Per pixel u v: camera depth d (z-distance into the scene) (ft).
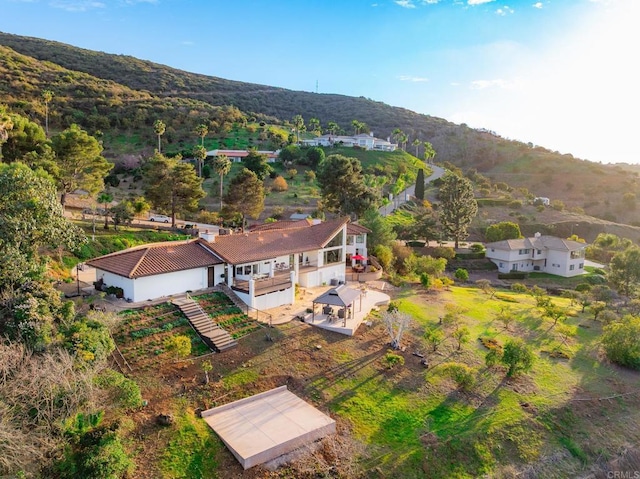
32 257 84.38
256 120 548.31
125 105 458.09
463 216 263.70
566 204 435.94
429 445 76.23
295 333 104.17
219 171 271.69
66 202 214.90
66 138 171.53
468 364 103.96
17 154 173.06
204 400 77.77
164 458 64.34
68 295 107.45
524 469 76.07
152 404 73.97
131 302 105.60
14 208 80.79
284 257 140.56
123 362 82.99
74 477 54.80
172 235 181.68
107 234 163.43
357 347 103.04
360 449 73.36
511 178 535.60
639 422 92.38
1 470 50.98
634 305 160.25
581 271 252.01
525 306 155.33
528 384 99.09
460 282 205.26
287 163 377.71
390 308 124.16
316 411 79.46
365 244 183.01
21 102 372.17
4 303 73.20
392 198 346.33
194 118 460.14
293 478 65.62
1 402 53.88
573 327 135.74
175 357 87.40
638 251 188.65
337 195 239.71
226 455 66.95
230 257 122.83
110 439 60.59
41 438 55.16
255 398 81.25
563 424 87.61
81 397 60.70
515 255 246.88
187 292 116.16
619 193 436.76
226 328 101.71
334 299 110.73
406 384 92.07
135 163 341.00
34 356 65.36
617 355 114.21
